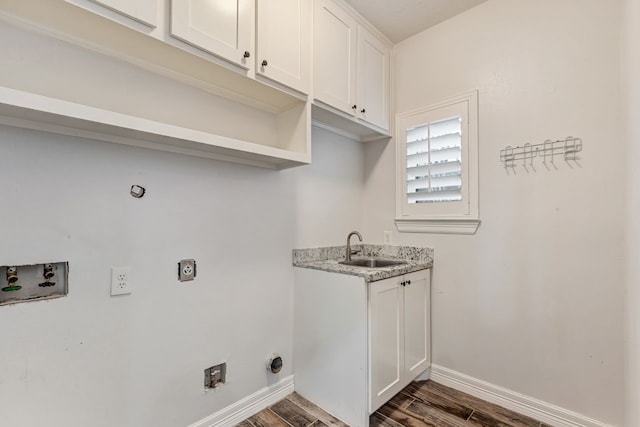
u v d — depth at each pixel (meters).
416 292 2.07
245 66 1.44
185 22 1.23
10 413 1.10
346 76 2.02
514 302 1.86
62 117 1.05
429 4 2.01
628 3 1.37
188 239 1.57
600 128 1.59
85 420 1.25
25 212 1.13
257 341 1.87
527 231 1.82
